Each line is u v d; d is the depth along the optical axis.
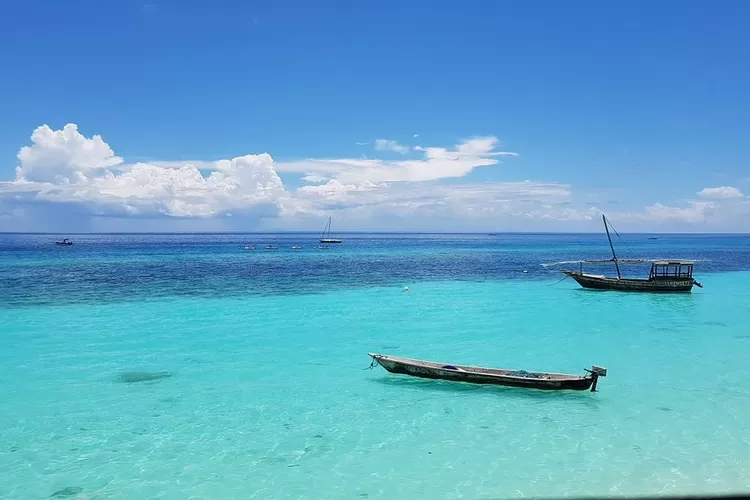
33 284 48.22
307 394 18.67
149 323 30.75
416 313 34.66
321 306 37.25
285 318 32.69
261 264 77.88
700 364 22.36
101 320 31.55
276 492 12.14
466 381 19.25
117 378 20.44
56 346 25.27
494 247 163.50
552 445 14.48
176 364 22.34
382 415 16.70
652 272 45.66
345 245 179.00
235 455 13.95
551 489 12.20
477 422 16.09
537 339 27.20
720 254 118.69
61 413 16.81
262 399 18.17
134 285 48.06
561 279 55.94
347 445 14.55
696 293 44.69
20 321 31.02
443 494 12.04
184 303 37.91
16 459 13.66
